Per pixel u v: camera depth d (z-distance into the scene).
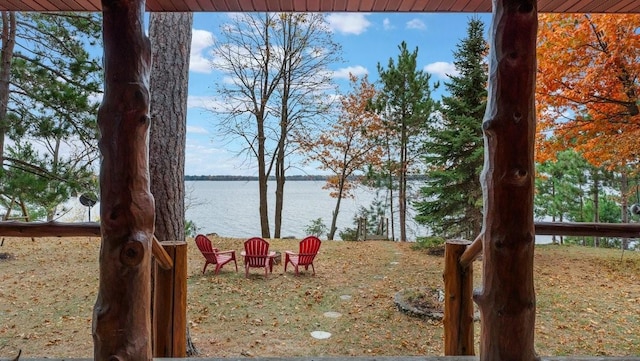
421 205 8.92
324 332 4.42
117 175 1.61
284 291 5.92
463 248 2.43
